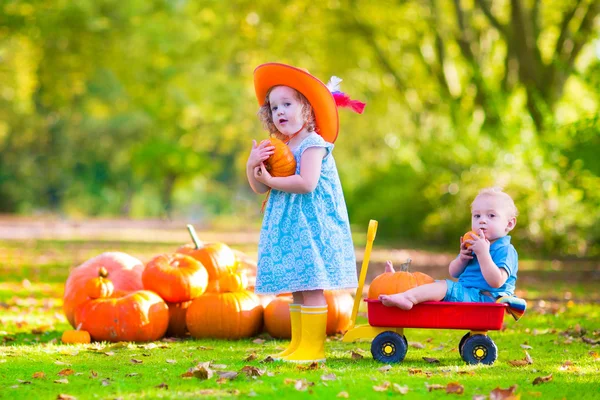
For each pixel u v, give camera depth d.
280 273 4.89
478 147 18.44
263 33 23.09
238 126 33.22
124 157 52.22
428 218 20.62
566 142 14.42
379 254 18.03
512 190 16.81
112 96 33.69
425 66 22.38
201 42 24.20
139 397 3.76
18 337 6.11
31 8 21.70
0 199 53.69
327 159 5.11
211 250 6.52
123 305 5.85
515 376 4.35
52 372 4.50
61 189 58.03
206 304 6.05
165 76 25.52
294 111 5.08
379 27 23.20
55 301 8.54
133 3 23.80
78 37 23.20
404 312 4.76
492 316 4.68
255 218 53.72
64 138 51.03
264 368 4.57
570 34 17.67
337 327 6.40
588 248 16.41
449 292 4.79
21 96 33.56
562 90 17.72
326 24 22.98
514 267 4.91
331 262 4.91
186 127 37.94
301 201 4.98
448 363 4.86
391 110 30.50
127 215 59.75
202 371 4.25
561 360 5.00
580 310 8.09
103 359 4.98
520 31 17.80
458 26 20.36
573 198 16.05
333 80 5.45
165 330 6.04
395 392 3.88
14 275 11.55
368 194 26.34
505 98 17.86
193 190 61.72
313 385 4.02
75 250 17.44
